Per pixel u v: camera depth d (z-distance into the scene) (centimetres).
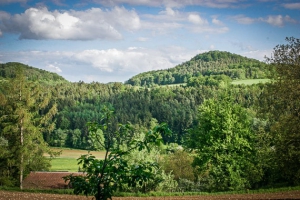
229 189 3619
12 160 3731
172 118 12500
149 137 547
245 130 3788
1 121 3781
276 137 3531
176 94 16788
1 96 3766
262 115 3778
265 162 3822
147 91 18138
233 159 3656
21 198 2364
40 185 4306
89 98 16775
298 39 3494
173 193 3219
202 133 3956
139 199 2752
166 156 5116
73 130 11819
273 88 3509
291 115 3350
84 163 567
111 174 546
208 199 2630
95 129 582
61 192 3073
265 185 4206
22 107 3794
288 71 3378
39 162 3912
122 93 17775
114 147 573
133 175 549
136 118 13212
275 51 3556
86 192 546
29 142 3806
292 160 3303
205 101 4138
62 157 9788
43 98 4031
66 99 15062
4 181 3722
